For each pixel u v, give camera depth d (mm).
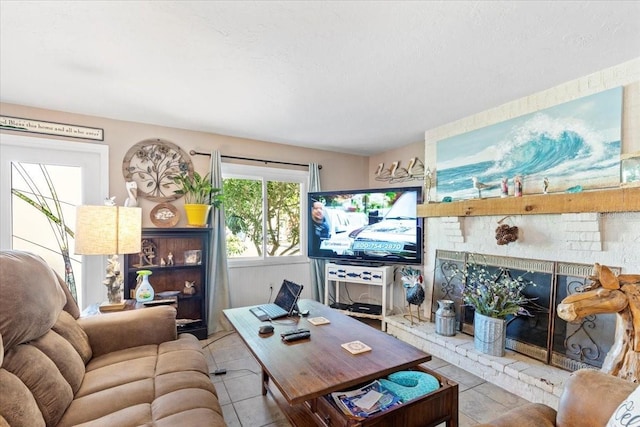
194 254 3193
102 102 2580
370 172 4523
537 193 2326
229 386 2230
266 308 2279
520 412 1051
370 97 2463
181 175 3260
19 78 2152
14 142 2627
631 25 1542
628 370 1358
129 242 2199
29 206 2729
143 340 1888
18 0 1389
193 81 2197
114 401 1294
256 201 3828
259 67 1997
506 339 2467
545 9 1436
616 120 1936
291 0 1394
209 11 1468
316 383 1298
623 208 1794
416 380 1489
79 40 1703
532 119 2373
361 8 1443
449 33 1627
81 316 1938
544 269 2262
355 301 4238
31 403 1079
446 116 2873
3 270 1237
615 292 1396
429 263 3248
